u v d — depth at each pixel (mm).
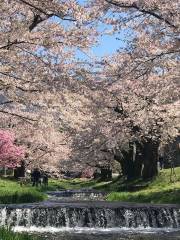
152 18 16797
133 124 29734
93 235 17812
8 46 16875
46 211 20359
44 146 47000
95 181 76000
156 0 14836
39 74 17875
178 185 30688
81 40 17609
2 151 44781
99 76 18203
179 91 19625
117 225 20656
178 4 14875
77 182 90062
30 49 18422
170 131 31828
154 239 16781
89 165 58438
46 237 17047
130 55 17219
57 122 23391
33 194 28328
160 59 17641
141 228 20422
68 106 20891
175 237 17344
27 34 16406
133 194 31203
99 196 40406
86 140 35188
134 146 42656
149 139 36250
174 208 21266
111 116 28219
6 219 20172
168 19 15031
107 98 19281
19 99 21047
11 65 18375
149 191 31156
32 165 50688
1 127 32250
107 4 16266
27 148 47719
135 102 24484
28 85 19125
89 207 20812
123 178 51094
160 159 53656
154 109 25672
